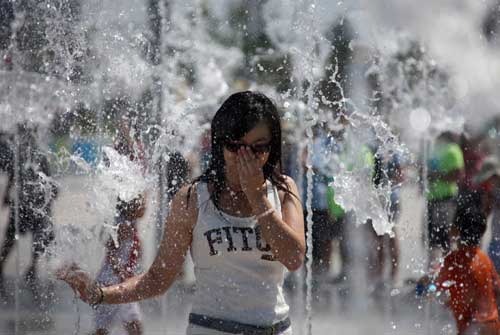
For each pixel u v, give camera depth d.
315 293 14.39
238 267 6.64
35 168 14.29
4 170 14.35
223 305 6.68
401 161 15.16
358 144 15.36
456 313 10.60
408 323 12.05
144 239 12.52
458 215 11.05
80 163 13.91
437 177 14.06
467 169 14.05
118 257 10.61
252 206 6.50
